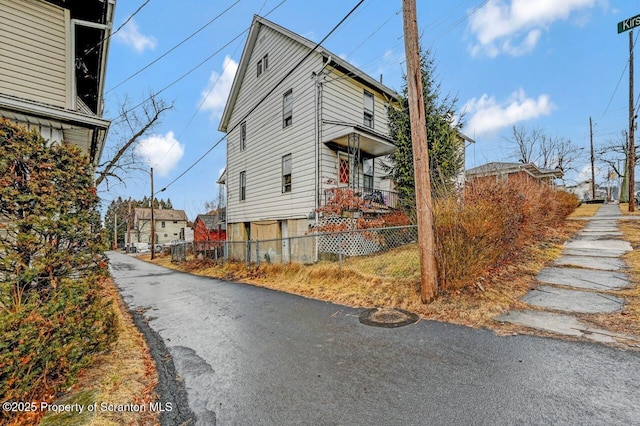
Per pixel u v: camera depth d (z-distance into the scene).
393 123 10.48
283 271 8.51
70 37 5.83
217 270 11.83
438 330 3.70
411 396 2.38
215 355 3.51
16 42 5.25
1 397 2.07
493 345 3.15
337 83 11.18
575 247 7.20
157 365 3.28
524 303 4.16
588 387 2.30
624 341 2.96
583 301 4.04
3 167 2.56
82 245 3.06
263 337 4.00
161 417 2.31
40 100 5.41
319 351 3.40
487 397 2.28
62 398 2.45
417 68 4.73
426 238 4.66
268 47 13.02
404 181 9.76
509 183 6.09
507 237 5.28
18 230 2.62
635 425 1.88
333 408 2.30
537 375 2.52
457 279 4.71
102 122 5.53
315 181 10.44
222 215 19.58
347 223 9.84
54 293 2.67
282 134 12.09
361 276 6.39
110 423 2.14
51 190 2.83
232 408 2.39
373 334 3.77
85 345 2.87
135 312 5.95
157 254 29.25
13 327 2.21
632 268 5.20
